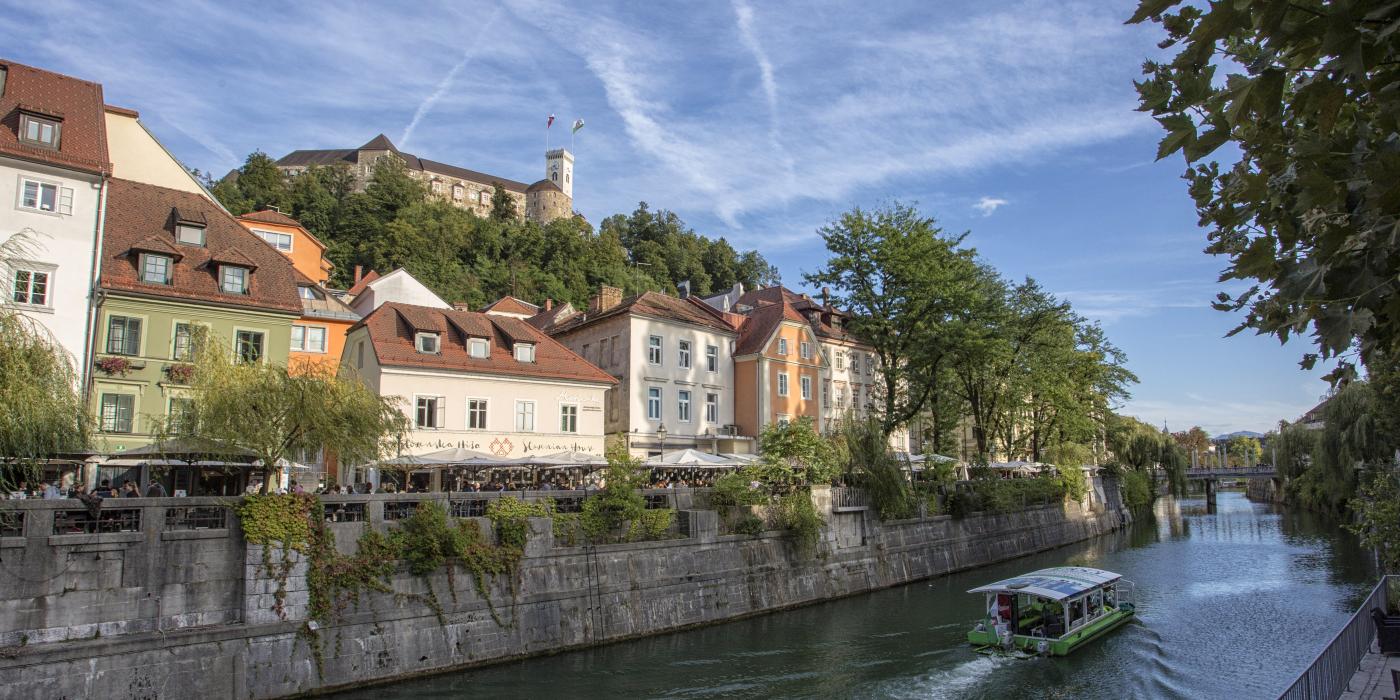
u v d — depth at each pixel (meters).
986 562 45.22
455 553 23.50
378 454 24.11
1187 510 85.06
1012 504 48.97
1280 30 3.50
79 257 28.66
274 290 32.84
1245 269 4.62
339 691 20.98
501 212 152.12
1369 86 3.79
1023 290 53.59
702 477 38.97
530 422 39.47
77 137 30.09
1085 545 53.97
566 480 35.09
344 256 104.69
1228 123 3.81
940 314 44.97
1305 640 27.02
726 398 51.41
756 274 148.12
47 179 28.41
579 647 25.75
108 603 18.67
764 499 33.34
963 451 68.50
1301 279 4.14
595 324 49.44
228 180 116.06
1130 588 34.06
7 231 27.41
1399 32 3.37
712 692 21.78
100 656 18.03
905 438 62.47
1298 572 40.44
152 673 18.59
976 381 53.09
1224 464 166.88
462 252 115.94
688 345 49.44
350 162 152.62
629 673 23.39
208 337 23.33
